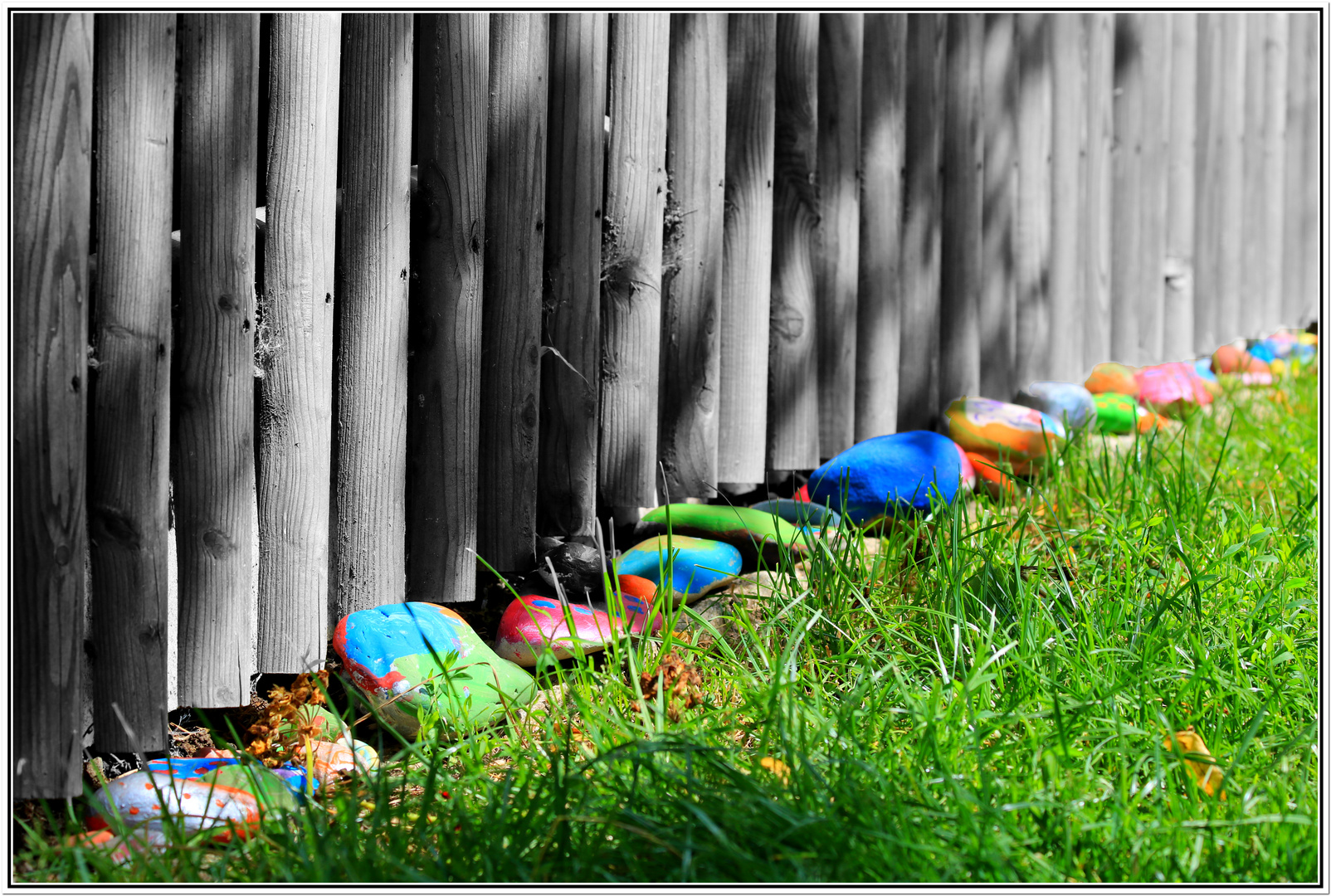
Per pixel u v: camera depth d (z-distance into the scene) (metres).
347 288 2.11
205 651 1.96
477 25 2.23
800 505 2.80
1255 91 4.97
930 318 3.47
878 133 3.20
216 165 1.88
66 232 1.68
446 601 2.31
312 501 2.06
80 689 1.75
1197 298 4.82
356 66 2.07
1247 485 3.07
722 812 1.52
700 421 2.79
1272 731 1.85
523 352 2.40
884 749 1.72
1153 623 2.06
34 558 1.69
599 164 2.51
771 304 2.99
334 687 2.19
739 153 2.81
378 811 1.55
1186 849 1.52
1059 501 2.89
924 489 2.77
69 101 1.66
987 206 3.71
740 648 2.27
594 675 2.04
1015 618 2.10
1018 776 1.68
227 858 1.58
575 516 2.56
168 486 1.92
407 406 2.29
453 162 2.23
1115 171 4.38
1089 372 4.30
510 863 1.47
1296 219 5.34
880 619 2.21
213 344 1.91
